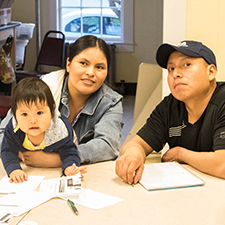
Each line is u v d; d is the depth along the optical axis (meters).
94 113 1.55
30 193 1.07
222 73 1.75
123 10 6.25
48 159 1.28
